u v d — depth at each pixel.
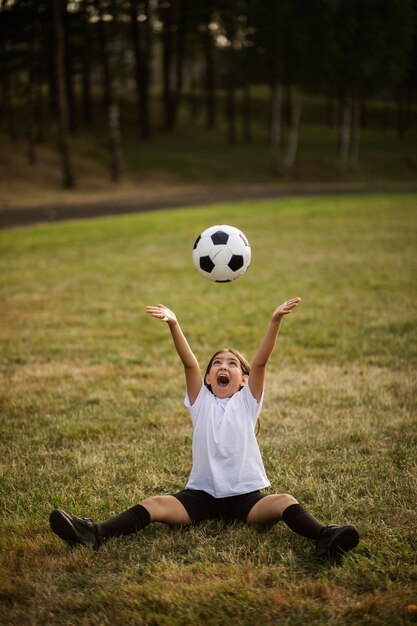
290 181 39.50
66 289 10.68
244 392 3.43
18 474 4.07
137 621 2.54
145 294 10.21
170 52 45.78
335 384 5.84
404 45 40.34
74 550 3.07
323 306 9.09
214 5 42.66
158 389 5.76
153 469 4.07
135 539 3.20
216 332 7.77
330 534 2.94
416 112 62.31
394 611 2.57
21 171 33.25
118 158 34.94
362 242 15.27
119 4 34.06
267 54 38.66
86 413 5.19
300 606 2.60
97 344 7.37
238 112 56.19
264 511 3.17
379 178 41.97
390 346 7.05
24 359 6.79
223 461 3.31
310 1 36.94
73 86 40.97
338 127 54.81
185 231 18.34
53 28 32.38
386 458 4.20
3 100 39.69
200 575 2.85
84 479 3.95
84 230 18.92
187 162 39.88
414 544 3.12
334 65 38.69
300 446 4.44
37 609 2.65
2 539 3.22
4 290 10.66
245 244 4.14
